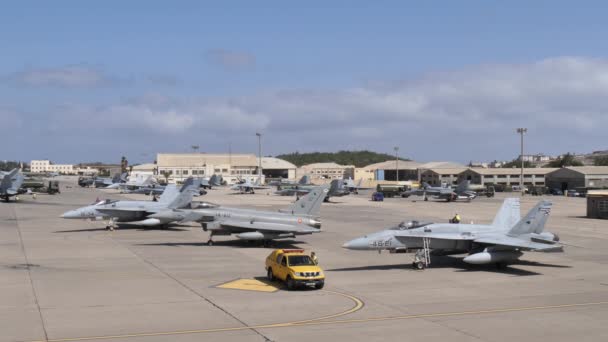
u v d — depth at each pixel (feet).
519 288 96.27
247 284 98.07
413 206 332.19
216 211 153.89
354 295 89.04
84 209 192.24
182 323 71.10
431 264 123.34
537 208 122.72
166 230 193.57
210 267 116.88
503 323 72.23
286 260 95.55
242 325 70.13
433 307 81.00
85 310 77.77
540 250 110.11
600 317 76.02
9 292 89.35
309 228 153.89
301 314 76.02
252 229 148.15
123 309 78.54
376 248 116.47
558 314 77.51
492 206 335.06
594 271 115.34
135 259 127.34
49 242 156.87
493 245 117.29
